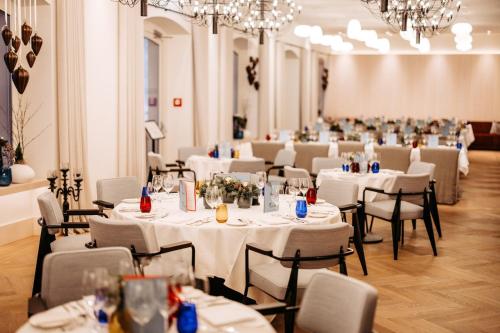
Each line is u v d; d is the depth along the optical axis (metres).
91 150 7.79
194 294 2.64
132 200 5.20
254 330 2.30
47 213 4.68
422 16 9.67
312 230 3.70
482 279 5.75
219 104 12.04
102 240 4.02
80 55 7.32
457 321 4.58
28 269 5.71
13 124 7.17
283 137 12.18
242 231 4.23
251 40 13.91
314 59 18.73
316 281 2.73
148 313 2.04
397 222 6.50
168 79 10.99
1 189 6.43
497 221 8.70
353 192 5.78
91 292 2.49
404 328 4.41
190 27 10.77
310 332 2.78
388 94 21.16
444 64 20.62
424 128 16.77
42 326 2.28
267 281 3.92
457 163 10.05
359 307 2.47
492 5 12.77
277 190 4.82
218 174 5.21
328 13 14.15
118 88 8.30
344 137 13.48
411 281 5.63
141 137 8.74
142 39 8.67
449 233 7.86
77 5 7.21
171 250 3.98
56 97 7.12
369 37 11.84
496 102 20.41
